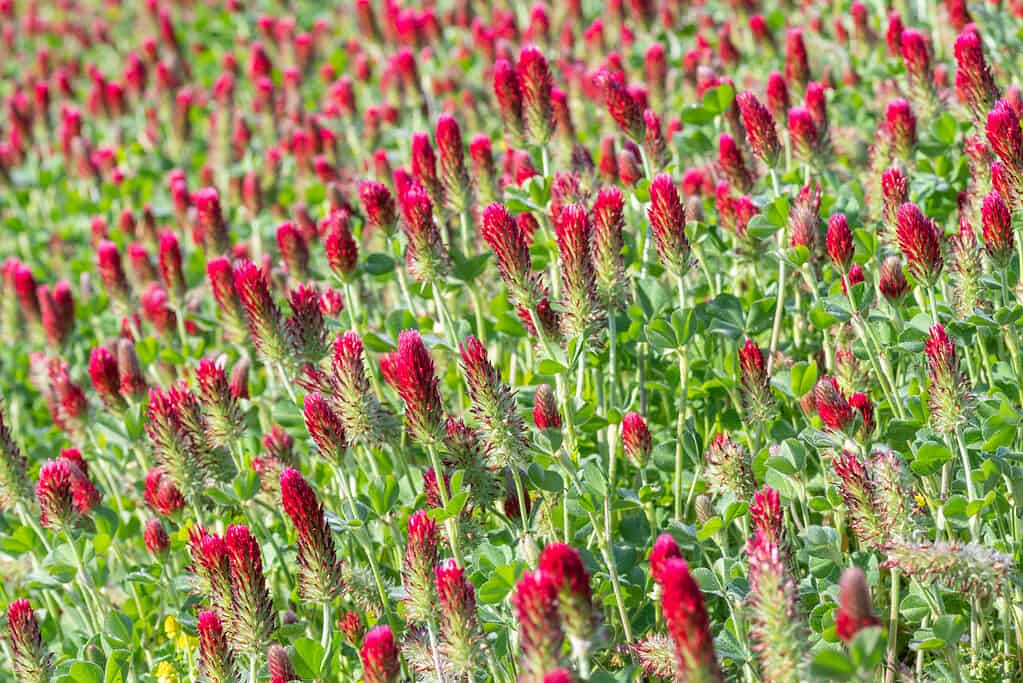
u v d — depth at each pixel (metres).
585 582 6.74
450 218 12.70
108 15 43.56
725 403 11.74
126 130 29.36
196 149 27.19
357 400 9.40
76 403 12.60
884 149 12.63
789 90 15.98
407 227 10.87
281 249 13.69
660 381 12.12
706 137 14.59
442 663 8.31
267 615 8.59
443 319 11.01
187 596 11.39
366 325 13.55
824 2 21.50
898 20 15.91
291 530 11.54
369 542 9.44
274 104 24.36
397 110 21.09
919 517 8.34
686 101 19.20
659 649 8.28
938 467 9.00
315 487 11.87
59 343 15.61
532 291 9.85
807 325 12.21
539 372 9.70
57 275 21.50
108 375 12.15
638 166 12.98
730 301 11.45
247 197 18.16
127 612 11.12
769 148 11.75
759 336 12.70
